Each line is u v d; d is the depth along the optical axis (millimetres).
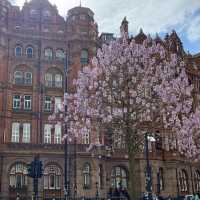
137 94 33375
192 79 69875
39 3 58719
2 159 50844
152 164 56656
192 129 40344
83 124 35656
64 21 59156
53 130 54250
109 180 55500
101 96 34344
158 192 53188
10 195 50062
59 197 51281
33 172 26344
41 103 54969
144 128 34688
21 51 56188
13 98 54281
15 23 56562
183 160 61188
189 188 62562
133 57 34781
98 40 60219
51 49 57656
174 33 68875
